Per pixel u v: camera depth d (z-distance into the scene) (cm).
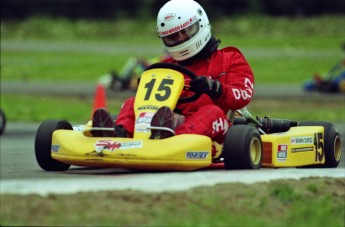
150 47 17412
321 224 2073
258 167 2878
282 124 3347
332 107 8031
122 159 2723
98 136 2852
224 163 2827
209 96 2961
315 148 3253
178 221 2009
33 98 8112
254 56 15475
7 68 12675
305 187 2441
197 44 3053
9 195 2161
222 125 2938
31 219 1997
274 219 2108
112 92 10181
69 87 10125
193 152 2738
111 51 16275
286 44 18375
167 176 2503
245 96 3025
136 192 2250
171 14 3030
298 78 12225
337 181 2588
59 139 2886
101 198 2172
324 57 15612
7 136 5150
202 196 2238
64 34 19688
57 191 2228
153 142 2734
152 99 2895
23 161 3612
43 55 15062
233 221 2028
